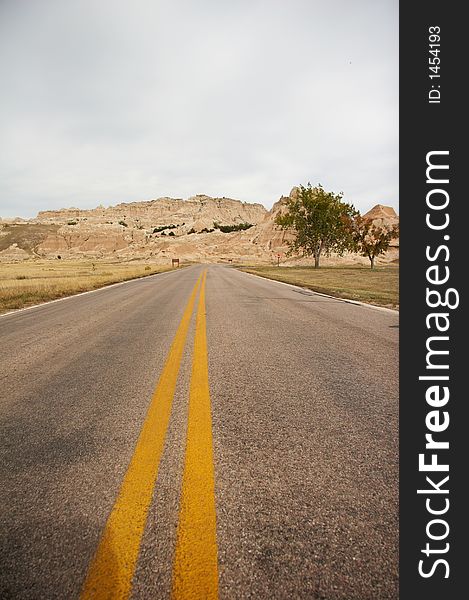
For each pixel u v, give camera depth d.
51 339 6.52
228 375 4.20
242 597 1.40
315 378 4.07
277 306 10.59
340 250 51.44
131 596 1.40
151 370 4.46
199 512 1.87
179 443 2.60
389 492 2.07
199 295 14.41
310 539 1.70
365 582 1.50
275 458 2.39
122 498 1.99
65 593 1.42
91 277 30.50
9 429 2.89
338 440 2.65
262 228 145.62
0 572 1.52
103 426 2.91
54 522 1.81
